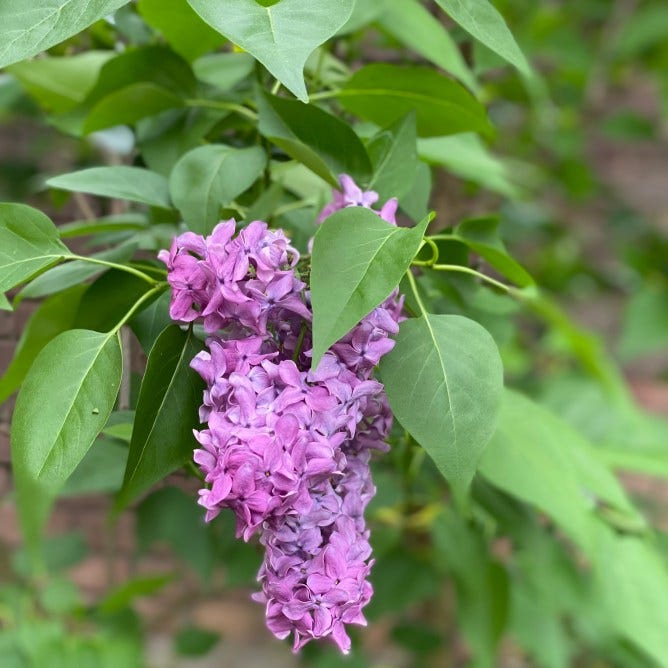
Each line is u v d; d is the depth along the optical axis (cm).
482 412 58
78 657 90
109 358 60
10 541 112
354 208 57
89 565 120
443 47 79
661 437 100
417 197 70
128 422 67
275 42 53
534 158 158
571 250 175
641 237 176
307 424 55
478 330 59
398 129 67
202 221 65
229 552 99
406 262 55
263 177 73
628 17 166
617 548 80
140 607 127
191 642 111
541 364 159
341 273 55
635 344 160
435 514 91
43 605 95
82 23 56
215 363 57
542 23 146
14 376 72
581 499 73
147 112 73
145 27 79
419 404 58
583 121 179
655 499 136
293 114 66
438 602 118
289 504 55
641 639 77
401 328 59
